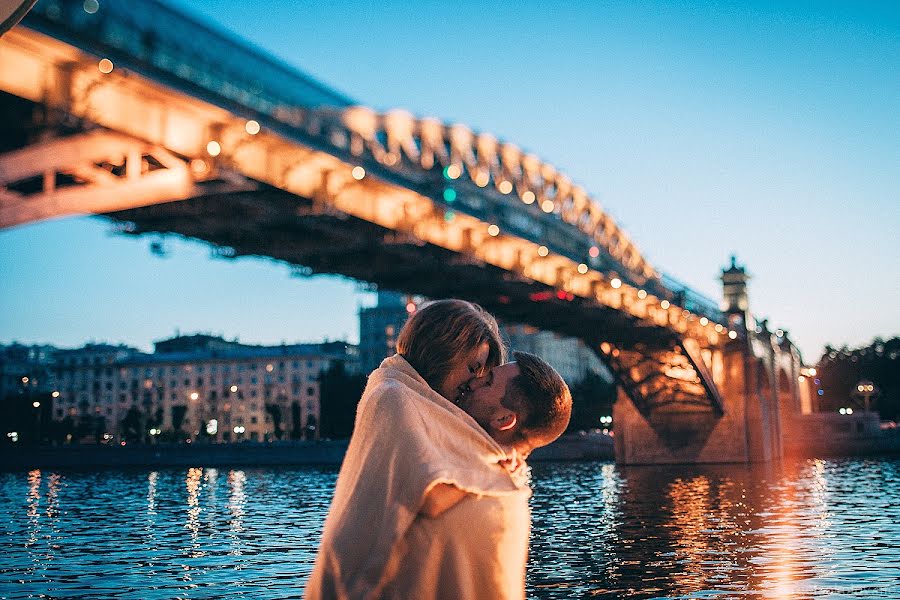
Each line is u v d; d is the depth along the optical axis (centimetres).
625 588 2012
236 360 15412
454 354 275
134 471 9050
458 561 242
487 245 4238
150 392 15862
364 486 247
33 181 2677
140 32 2402
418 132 3581
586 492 5012
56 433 14188
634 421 8406
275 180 2919
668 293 6538
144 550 2869
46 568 2512
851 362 14625
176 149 2602
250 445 9950
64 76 2281
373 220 3425
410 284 4556
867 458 9275
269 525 3556
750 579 2103
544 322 5944
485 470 254
